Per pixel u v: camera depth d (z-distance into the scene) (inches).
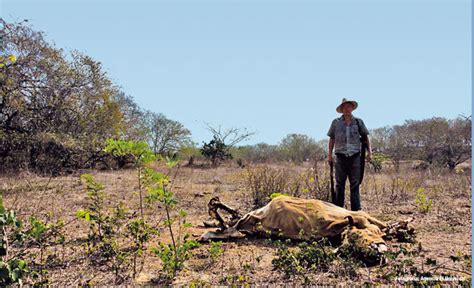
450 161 1001.5
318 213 225.5
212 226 266.4
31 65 815.1
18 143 760.3
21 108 808.9
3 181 538.9
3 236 147.9
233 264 184.7
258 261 177.2
